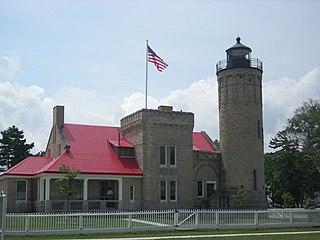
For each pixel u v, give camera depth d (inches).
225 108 2249.0
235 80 2230.6
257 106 2242.9
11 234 1160.8
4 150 3496.6
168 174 2073.1
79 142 2117.4
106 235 1204.5
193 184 2156.7
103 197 2059.5
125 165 2065.7
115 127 2314.2
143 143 2053.4
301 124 2030.0
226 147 2231.8
